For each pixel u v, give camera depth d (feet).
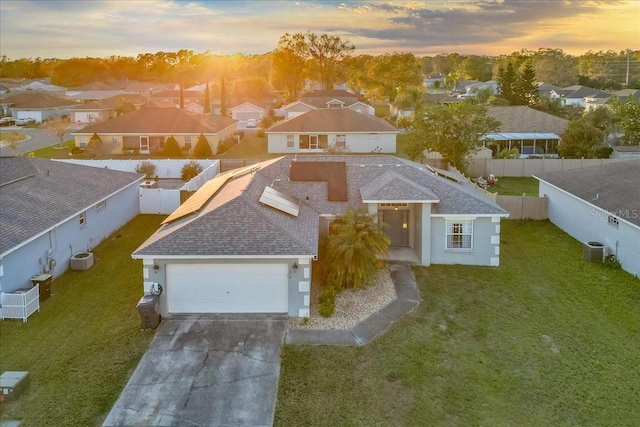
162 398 42.55
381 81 363.97
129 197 97.45
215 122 187.83
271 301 57.00
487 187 126.00
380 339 52.01
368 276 64.03
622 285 66.64
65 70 476.95
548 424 40.14
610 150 149.79
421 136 135.03
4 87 368.27
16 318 56.18
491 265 73.15
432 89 497.05
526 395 43.57
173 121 173.88
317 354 49.14
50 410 40.93
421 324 55.36
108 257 77.20
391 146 173.99
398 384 44.62
